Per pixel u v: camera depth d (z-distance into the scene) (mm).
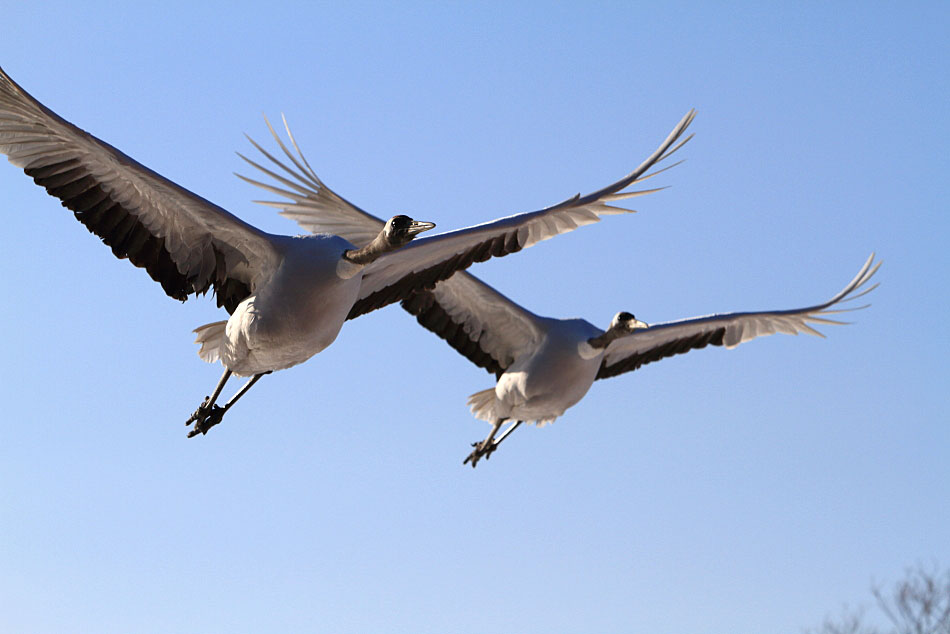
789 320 14992
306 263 9867
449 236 11648
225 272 10289
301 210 11539
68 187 9562
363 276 11766
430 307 13953
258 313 9953
